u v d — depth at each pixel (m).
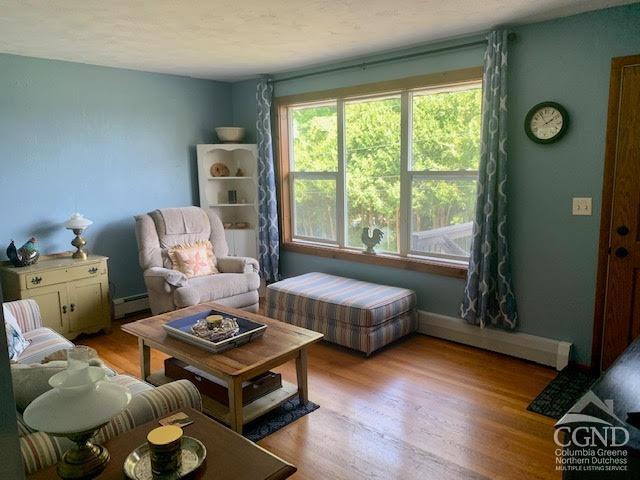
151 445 1.19
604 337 3.06
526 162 3.26
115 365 3.42
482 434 2.46
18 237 3.92
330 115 4.57
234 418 2.38
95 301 3.97
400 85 3.89
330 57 4.08
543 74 3.12
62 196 4.14
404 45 3.69
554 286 3.24
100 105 4.30
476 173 3.63
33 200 3.97
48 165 4.04
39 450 1.44
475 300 3.47
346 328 3.52
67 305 3.81
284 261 5.13
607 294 3.02
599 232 3.02
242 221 5.33
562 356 3.18
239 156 5.25
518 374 3.15
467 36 3.43
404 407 2.75
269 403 2.64
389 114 4.11
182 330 2.81
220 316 2.77
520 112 3.25
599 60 2.90
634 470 0.95
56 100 4.03
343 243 4.62
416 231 4.07
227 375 2.31
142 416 1.66
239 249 5.12
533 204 3.27
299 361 2.74
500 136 3.25
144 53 3.81
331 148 4.61
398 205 4.16
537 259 3.29
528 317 3.38
